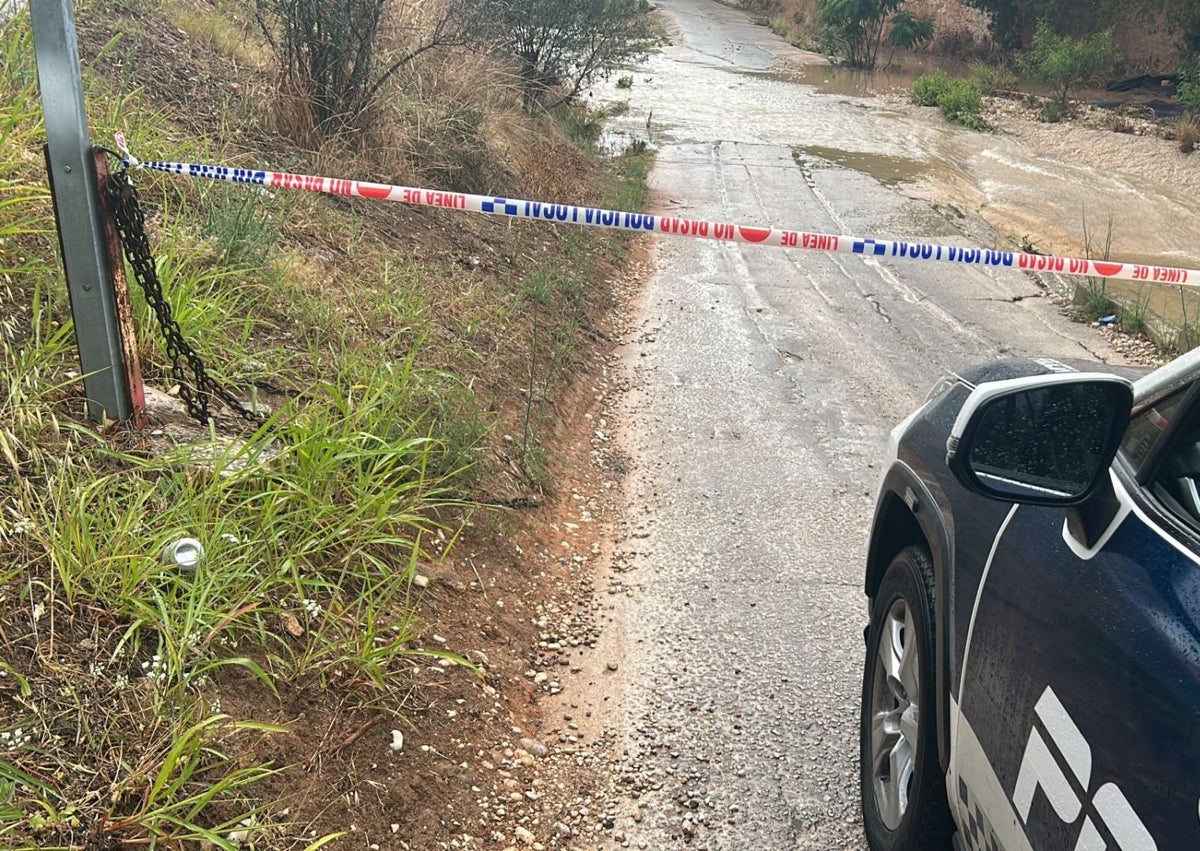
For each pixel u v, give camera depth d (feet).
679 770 11.21
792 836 10.37
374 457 13.56
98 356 11.74
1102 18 108.37
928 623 8.79
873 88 99.66
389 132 26.68
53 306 13.20
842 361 25.94
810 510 17.78
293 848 8.68
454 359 18.60
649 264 34.53
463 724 11.05
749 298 31.14
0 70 16.75
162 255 14.92
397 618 11.76
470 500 14.79
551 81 50.01
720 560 15.89
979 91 90.84
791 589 15.14
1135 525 6.33
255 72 26.53
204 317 14.39
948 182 59.16
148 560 9.92
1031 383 6.57
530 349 21.39
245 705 9.64
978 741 7.32
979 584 7.73
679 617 14.20
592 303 27.71
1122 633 5.86
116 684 8.98
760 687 12.72
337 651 10.72
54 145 11.05
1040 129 80.64
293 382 14.89
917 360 26.48
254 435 11.71
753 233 13.01
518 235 28.43
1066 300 33.55
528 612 13.78
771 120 76.02
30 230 13.20
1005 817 6.78
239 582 10.57
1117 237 51.85
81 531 9.79
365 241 21.27
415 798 9.86
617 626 13.94
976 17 127.54
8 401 11.21
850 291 32.73
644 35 68.44
